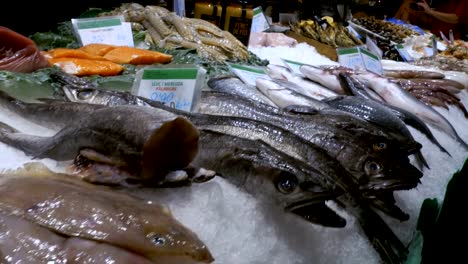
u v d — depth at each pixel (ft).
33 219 3.07
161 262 3.07
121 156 4.07
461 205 6.16
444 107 9.69
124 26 9.79
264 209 4.21
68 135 4.50
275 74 9.58
